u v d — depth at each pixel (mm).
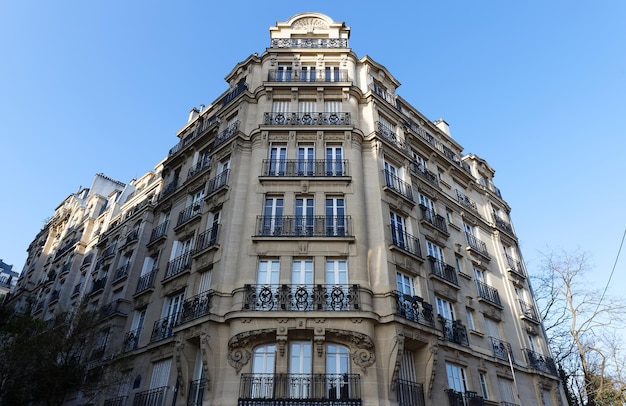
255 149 20062
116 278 25719
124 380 18984
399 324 15320
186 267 19391
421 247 20594
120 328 22156
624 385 23000
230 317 14891
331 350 14672
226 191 19531
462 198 27672
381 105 23281
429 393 15578
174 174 27406
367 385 13781
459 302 20938
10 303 40938
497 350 21453
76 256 35000
